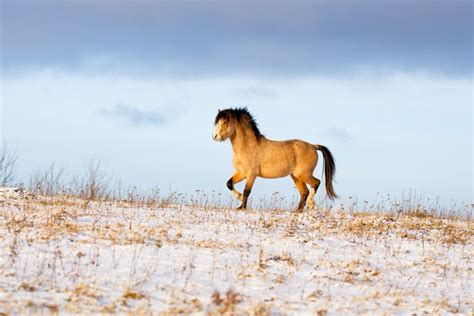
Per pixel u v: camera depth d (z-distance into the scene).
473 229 22.73
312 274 15.08
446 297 14.37
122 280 12.98
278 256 16.27
